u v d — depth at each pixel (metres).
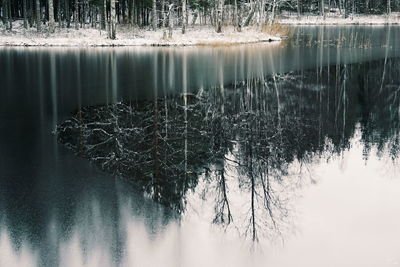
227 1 55.41
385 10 96.19
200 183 9.64
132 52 34.50
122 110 15.92
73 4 62.31
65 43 39.59
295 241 7.38
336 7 102.44
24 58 29.98
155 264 6.54
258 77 23.36
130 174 9.91
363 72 25.09
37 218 7.74
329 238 7.51
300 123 14.84
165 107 16.53
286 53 34.50
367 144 12.84
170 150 11.70
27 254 6.66
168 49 37.22
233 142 12.65
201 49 37.44
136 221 7.74
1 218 7.71
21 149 11.38
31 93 18.66
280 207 8.66
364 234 7.66
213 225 7.76
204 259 6.74
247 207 8.55
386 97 18.89
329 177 10.30
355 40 45.56
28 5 63.75
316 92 19.80
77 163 10.45
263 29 50.84
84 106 16.38
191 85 20.95
